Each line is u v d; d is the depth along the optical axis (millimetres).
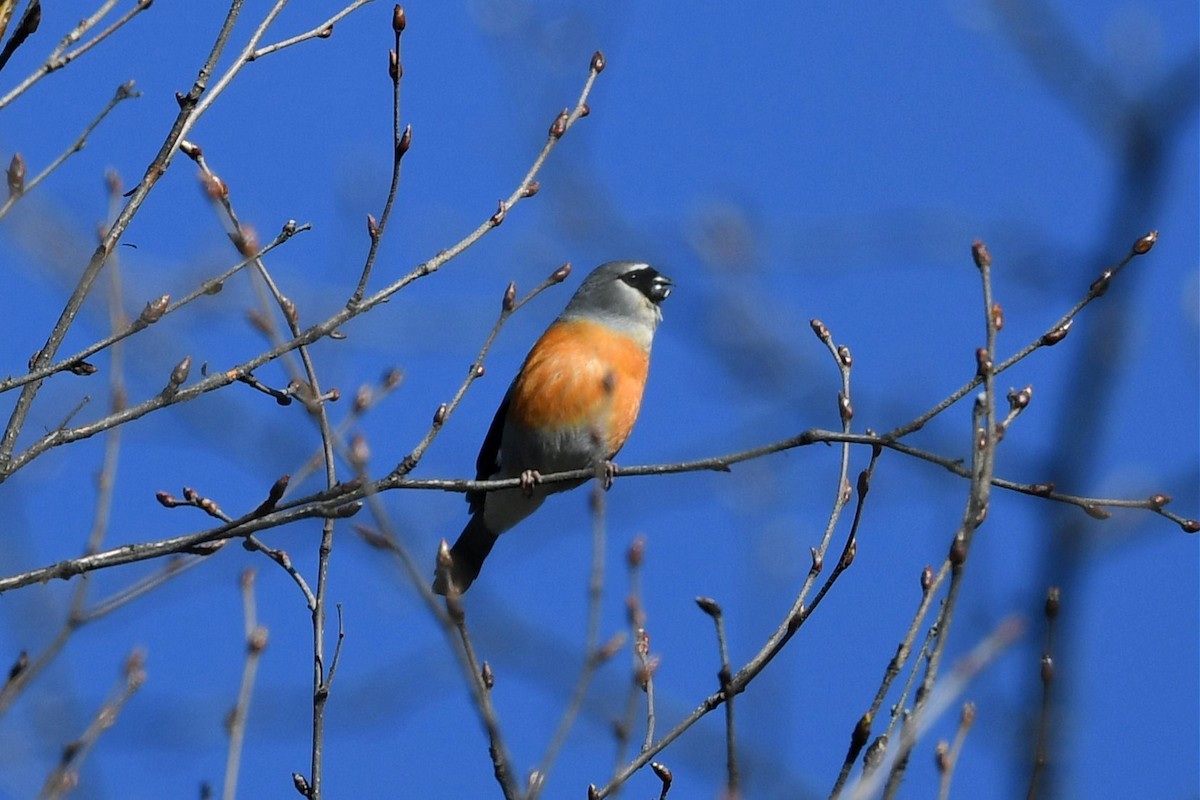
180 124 9867
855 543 9227
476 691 8203
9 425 9648
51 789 9008
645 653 8883
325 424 10289
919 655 8094
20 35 9492
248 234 9883
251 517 9891
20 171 8844
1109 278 9516
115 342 9766
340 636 9664
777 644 8992
